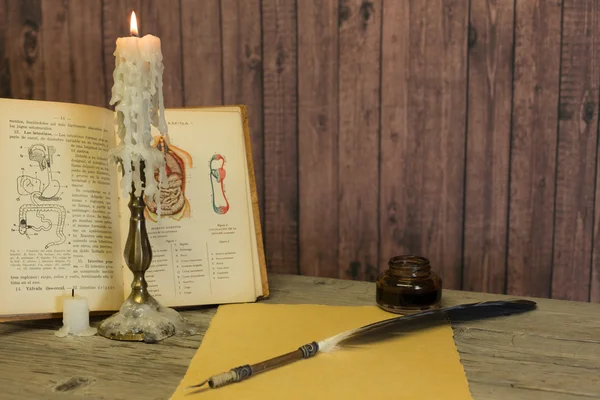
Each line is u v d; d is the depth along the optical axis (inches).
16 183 30.7
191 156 33.1
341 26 40.2
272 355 28.1
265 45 41.2
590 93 38.2
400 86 40.0
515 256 40.0
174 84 42.5
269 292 35.4
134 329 29.6
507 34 38.5
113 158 29.7
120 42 28.9
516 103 38.9
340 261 42.0
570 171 38.9
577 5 37.7
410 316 29.4
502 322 31.6
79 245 31.1
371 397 25.2
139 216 30.0
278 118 41.6
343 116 40.8
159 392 25.8
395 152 40.5
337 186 41.4
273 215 42.4
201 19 41.7
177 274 32.7
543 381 26.5
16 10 43.4
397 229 41.1
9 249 30.5
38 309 30.6
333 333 30.0
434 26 39.2
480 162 39.7
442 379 26.3
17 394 25.6
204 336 29.8
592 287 39.4
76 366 27.5
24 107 30.8
